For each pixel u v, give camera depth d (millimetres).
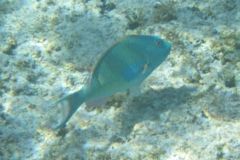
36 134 4070
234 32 4480
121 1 5133
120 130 3828
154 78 4168
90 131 3898
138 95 4031
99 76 3117
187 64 4262
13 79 4586
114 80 3199
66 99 3141
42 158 3879
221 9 4777
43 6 5332
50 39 4918
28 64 4711
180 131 3680
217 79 4102
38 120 4172
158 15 4824
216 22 4664
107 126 3893
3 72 4672
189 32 4586
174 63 4289
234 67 4184
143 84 4117
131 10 5000
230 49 4324
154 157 3559
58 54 4730
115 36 4777
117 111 3977
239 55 4277
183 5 4906
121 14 4996
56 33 4965
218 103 3832
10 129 4145
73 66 4570
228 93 3932
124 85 3324
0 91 4504
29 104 4320
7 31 5121
